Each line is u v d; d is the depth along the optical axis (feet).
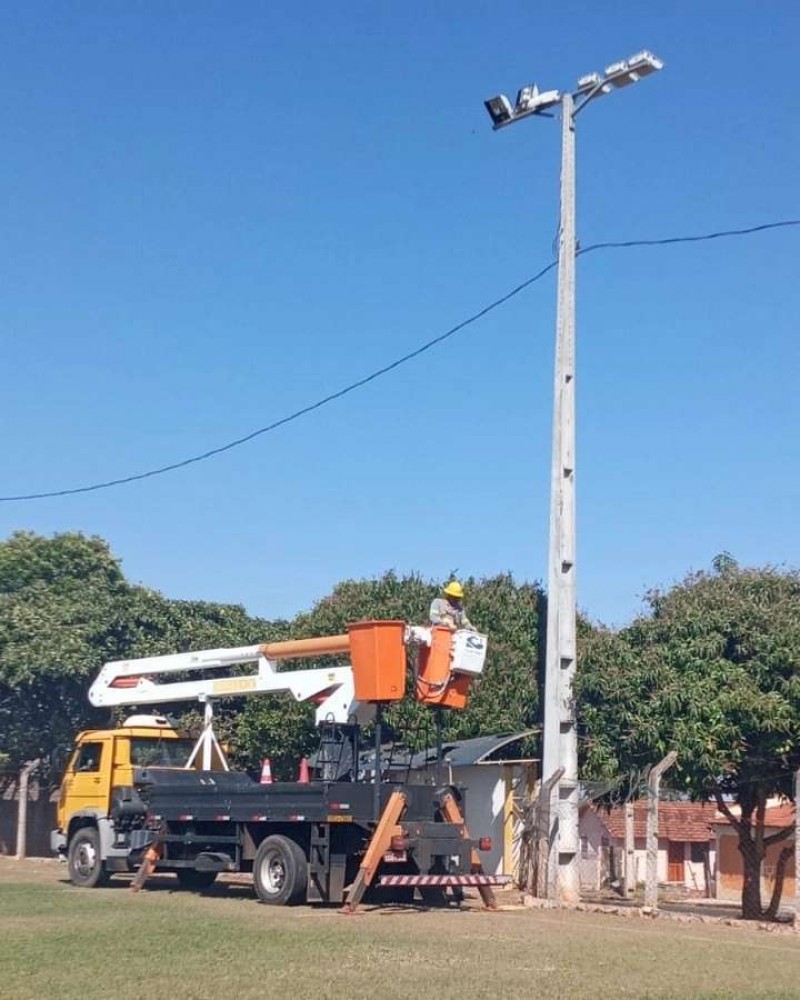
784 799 75.36
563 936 48.85
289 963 40.24
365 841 59.62
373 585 95.55
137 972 38.19
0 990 34.91
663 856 137.90
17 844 108.37
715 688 64.59
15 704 108.37
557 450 69.00
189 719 94.99
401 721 79.56
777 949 46.52
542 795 65.16
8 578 110.42
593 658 70.23
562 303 70.13
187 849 67.15
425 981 37.01
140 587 114.01
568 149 71.41
